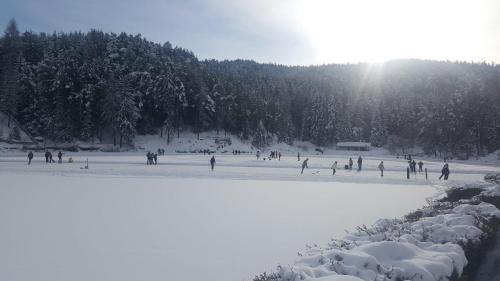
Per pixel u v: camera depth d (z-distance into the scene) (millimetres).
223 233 11641
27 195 18797
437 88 139750
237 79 113562
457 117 97188
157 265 8539
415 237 7961
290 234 11609
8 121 73562
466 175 38844
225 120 96438
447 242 7754
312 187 24922
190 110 92562
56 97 75438
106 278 7688
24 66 83188
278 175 32125
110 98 75500
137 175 30406
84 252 9422
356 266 5988
